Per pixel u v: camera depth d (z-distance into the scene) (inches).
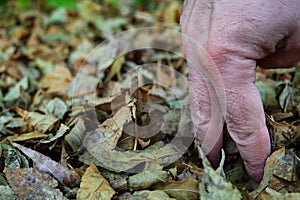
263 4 12.1
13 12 37.9
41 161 13.0
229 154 14.2
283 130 13.8
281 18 12.3
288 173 12.5
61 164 13.5
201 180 11.6
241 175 13.9
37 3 39.7
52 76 24.2
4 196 12.4
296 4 12.4
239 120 12.2
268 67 14.6
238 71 12.1
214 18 12.3
